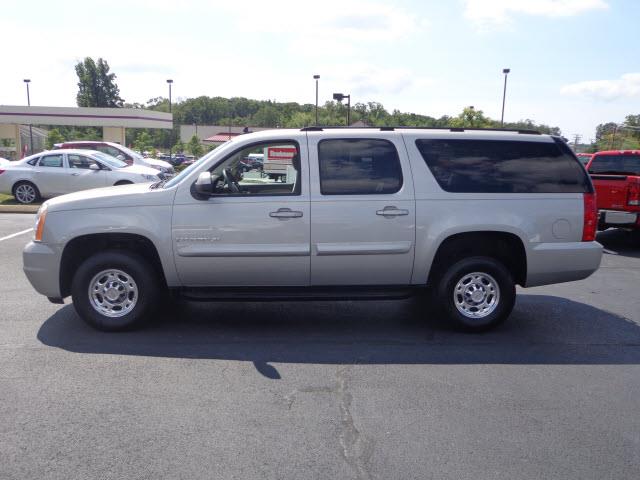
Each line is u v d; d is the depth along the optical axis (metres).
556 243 6.09
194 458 3.59
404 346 5.75
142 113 47.91
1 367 5.00
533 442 3.86
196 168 5.92
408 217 5.88
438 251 6.12
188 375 4.90
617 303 7.61
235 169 6.10
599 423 4.14
